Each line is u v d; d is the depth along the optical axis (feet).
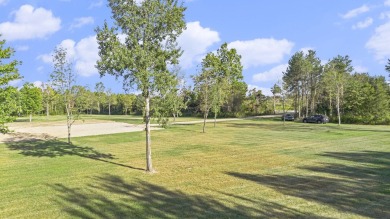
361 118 172.45
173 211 32.83
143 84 47.67
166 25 50.16
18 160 62.64
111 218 30.73
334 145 84.64
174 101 51.90
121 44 48.62
